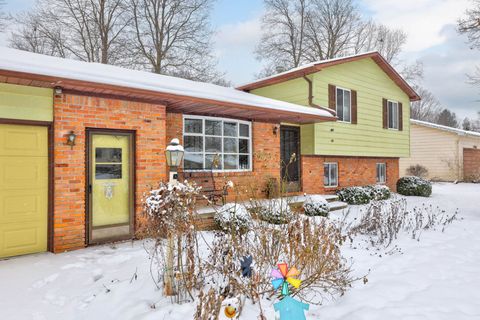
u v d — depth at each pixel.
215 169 8.76
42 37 19.25
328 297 3.72
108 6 19.89
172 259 3.60
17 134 5.37
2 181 5.23
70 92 5.69
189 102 7.00
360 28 28.84
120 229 6.29
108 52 20.05
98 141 6.11
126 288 3.84
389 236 6.54
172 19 21.00
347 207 10.41
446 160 20.83
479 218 8.80
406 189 13.98
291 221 4.81
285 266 2.60
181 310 3.22
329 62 11.26
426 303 3.49
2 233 5.21
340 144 12.07
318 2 26.70
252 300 3.32
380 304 3.52
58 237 5.49
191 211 3.81
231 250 3.79
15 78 4.82
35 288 4.07
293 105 9.89
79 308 3.57
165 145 7.06
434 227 7.49
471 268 4.73
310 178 11.52
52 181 5.56
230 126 9.21
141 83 6.12
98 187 6.07
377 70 13.91
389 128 14.52
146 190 6.54
